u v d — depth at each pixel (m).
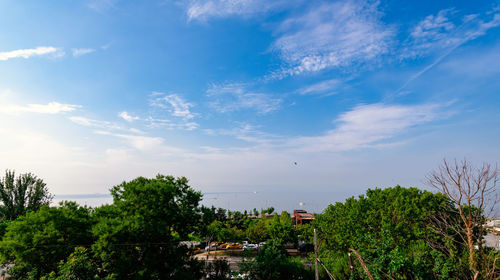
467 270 20.03
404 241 27.02
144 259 23.91
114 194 27.56
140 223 23.00
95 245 21.94
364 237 24.05
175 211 26.38
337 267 28.34
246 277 28.95
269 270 28.84
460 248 24.47
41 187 40.69
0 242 21.61
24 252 21.27
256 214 97.44
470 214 20.33
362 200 35.97
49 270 23.03
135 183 26.16
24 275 23.06
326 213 43.97
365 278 21.16
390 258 21.02
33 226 23.03
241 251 58.31
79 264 19.89
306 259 43.62
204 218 29.27
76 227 24.95
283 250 40.28
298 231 62.41
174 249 26.47
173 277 25.08
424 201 29.33
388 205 33.06
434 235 26.06
